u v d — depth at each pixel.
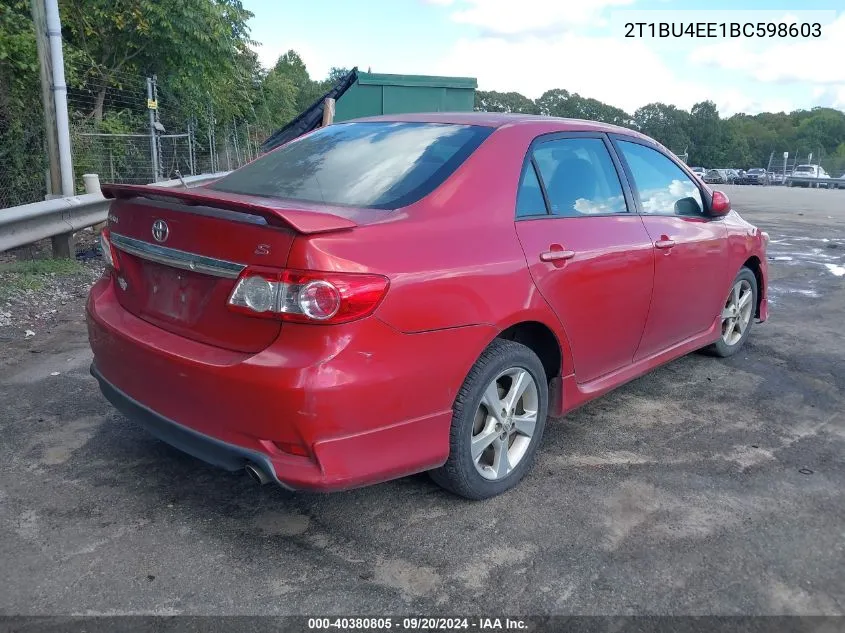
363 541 2.82
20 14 10.58
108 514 2.94
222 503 3.06
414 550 2.77
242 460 2.60
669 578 2.63
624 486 3.31
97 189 8.42
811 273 8.78
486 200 3.06
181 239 2.73
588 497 3.20
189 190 3.29
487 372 2.94
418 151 3.27
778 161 51.31
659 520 3.03
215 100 16.72
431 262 2.70
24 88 9.31
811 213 17.33
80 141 11.12
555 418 3.81
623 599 2.51
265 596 2.47
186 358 2.64
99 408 3.98
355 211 2.82
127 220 3.05
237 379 2.49
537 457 3.59
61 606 2.38
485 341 2.88
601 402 4.37
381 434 2.60
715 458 3.64
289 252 2.42
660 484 3.34
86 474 3.25
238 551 2.72
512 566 2.68
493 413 3.06
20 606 2.38
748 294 5.28
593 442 3.79
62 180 7.95
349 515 3.00
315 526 2.91
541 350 3.44
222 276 2.60
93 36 13.83
